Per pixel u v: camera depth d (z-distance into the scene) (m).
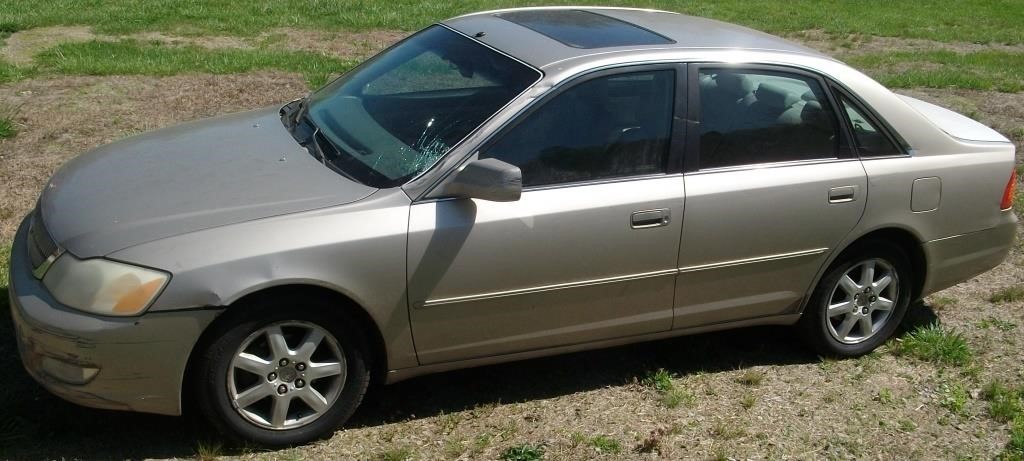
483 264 4.02
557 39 4.60
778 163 4.60
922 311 5.73
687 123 4.42
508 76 4.34
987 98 10.77
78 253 3.65
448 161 4.01
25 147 7.22
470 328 4.12
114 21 13.28
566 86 4.23
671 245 4.37
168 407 3.70
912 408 4.69
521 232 4.05
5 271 5.24
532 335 4.29
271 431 3.91
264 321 3.73
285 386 3.88
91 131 7.67
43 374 3.68
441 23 5.25
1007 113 10.00
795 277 4.76
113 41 11.78
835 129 4.75
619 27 4.89
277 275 3.64
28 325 3.62
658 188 4.30
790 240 4.64
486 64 4.50
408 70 4.78
